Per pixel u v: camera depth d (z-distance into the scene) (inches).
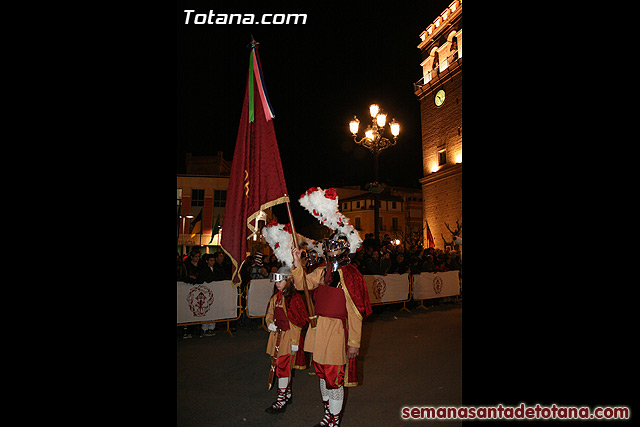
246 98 200.1
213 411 169.2
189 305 308.3
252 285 343.6
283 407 168.1
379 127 524.7
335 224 151.7
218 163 1595.7
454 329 338.3
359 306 143.4
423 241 1202.0
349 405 173.5
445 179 1106.1
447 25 1125.7
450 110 1102.4
